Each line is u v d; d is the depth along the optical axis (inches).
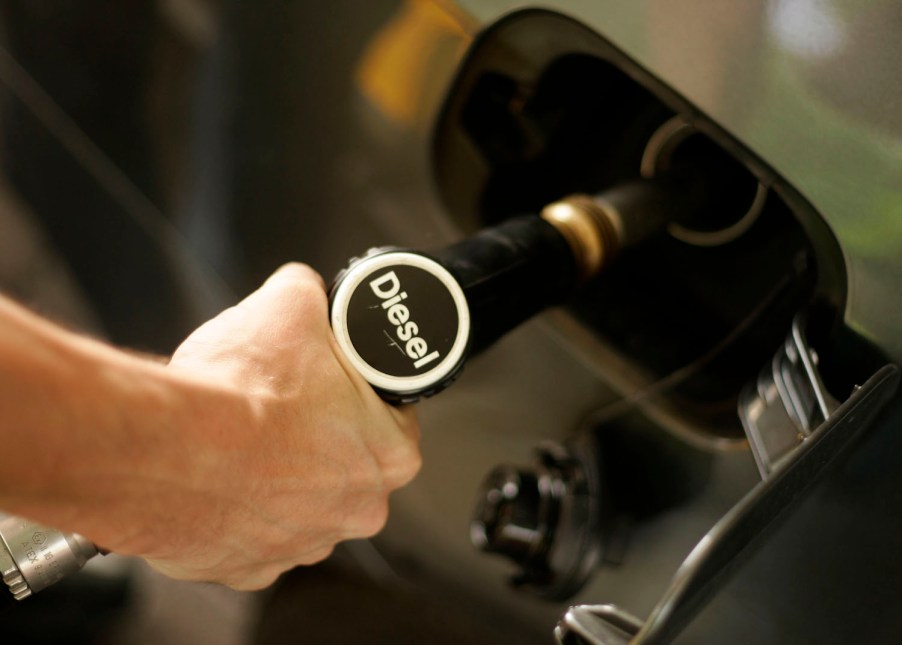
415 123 22.4
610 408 24.0
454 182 23.3
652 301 24.0
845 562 17.4
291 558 16.4
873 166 15.2
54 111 29.8
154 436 11.5
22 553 15.8
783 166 16.2
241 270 28.9
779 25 15.3
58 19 27.0
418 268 16.3
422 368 15.9
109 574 33.0
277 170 25.6
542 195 24.5
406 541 30.2
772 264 22.3
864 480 17.0
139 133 28.0
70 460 10.5
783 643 18.2
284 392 14.0
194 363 13.6
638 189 21.2
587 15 17.4
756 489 11.8
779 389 16.9
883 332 16.1
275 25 22.6
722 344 22.2
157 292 32.1
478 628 28.9
